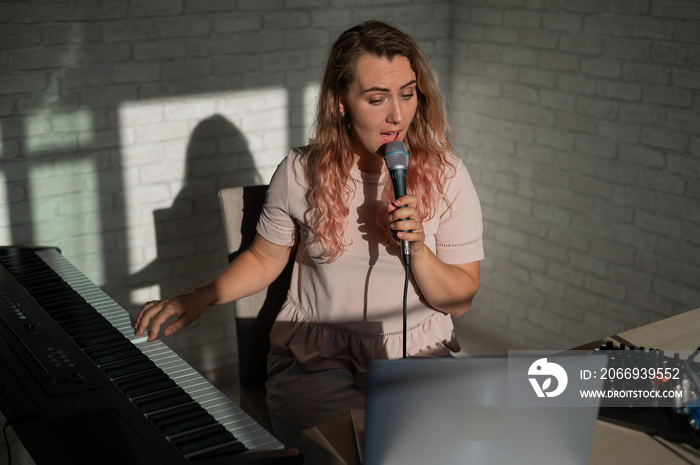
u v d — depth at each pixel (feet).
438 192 6.10
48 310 6.38
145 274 9.93
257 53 9.97
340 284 6.18
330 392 5.95
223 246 10.36
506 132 10.71
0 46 8.45
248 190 6.93
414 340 6.26
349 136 6.04
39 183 9.01
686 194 8.61
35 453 5.04
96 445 4.41
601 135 9.43
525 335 10.99
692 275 8.68
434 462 3.80
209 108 9.84
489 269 11.41
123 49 9.12
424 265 5.77
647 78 8.81
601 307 9.82
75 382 5.13
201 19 9.50
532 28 10.05
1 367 5.53
